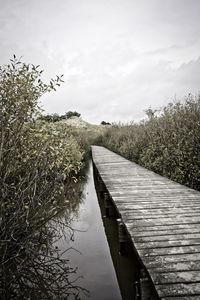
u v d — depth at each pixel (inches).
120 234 189.5
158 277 104.1
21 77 149.3
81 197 378.9
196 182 286.7
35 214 162.9
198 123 305.7
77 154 418.6
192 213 179.0
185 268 110.0
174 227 154.8
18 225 153.3
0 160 138.1
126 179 317.4
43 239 199.3
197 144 287.4
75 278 165.2
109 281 162.4
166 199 217.8
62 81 156.8
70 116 2082.9
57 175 179.6
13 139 148.4
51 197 178.4
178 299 91.2
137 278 165.2
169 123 389.4
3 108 144.8
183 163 304.5
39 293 149.9
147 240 138.3
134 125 767.7
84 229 250.8
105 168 422.9
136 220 169.6
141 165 480.4
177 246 130.2
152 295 113.0
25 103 147.6
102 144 1231.5
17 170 162.4
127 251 190.5
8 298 140.8
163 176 351.3
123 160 535.8
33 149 161.5
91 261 186.5
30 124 162.9
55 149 166.9
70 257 191.9
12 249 154.2
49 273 170.4
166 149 351.9
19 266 153.5
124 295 148.3
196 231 147.6
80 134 1052.5
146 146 480.4
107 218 285.7
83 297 146.6
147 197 226.8
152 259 118.2
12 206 148.8
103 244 215.2
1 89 145.3
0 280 138.0
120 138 788.6
